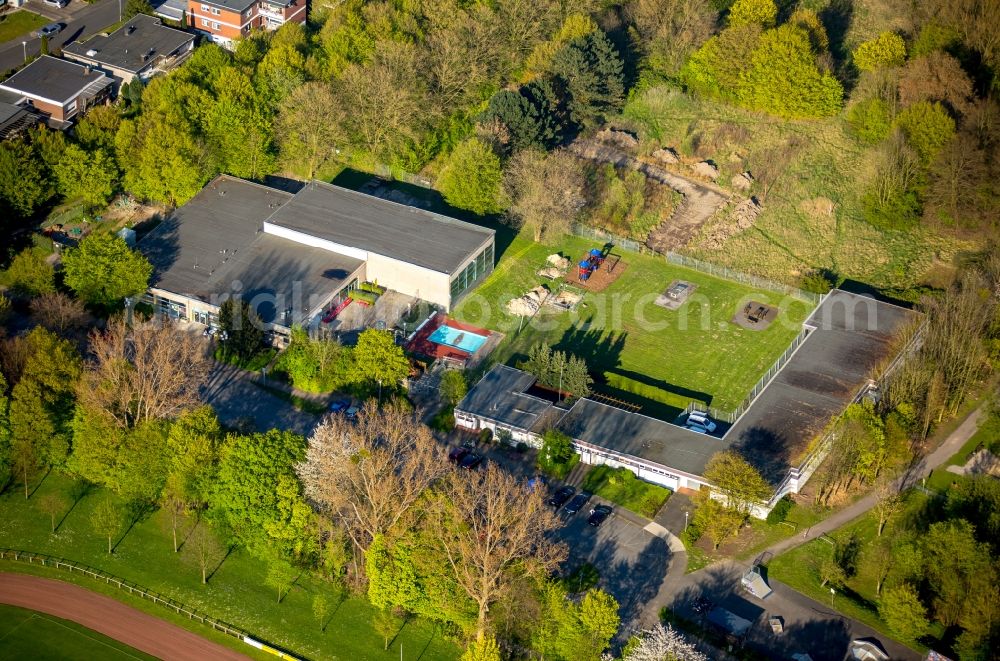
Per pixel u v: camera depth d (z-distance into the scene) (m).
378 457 169.62
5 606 172.62
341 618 170.38
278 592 173.88
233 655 166.75
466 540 161.00
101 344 190.00
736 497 178.25
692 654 153.62
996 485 177.75
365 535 172.12
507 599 161.50
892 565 174.75
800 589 174.38
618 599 172.50
